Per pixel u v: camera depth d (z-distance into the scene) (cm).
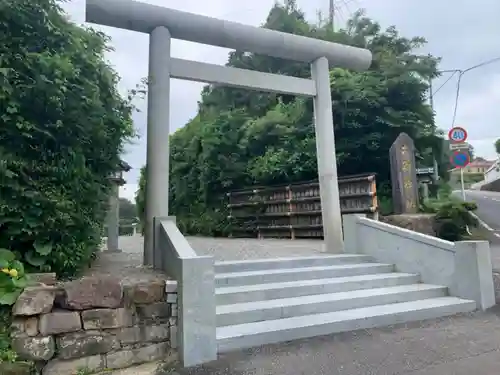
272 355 330
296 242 927
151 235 502
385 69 1118
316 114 673
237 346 343
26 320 280
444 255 505
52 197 331
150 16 534
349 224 632
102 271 428
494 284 543
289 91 646
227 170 1284
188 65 569
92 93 362
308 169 1064
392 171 823
